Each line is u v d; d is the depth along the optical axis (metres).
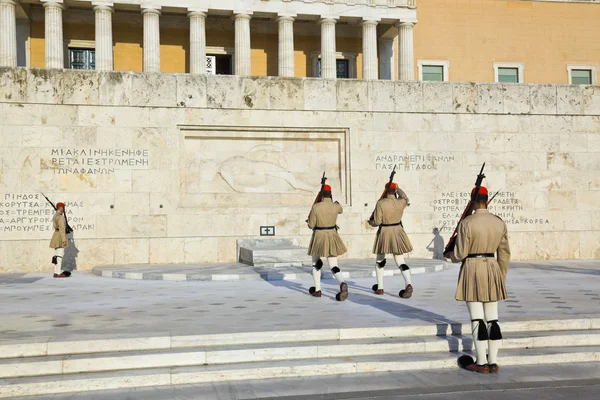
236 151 22.25
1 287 15.66
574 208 23.88
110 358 7.96
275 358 8.41
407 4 44.72
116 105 20.98
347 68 48.41
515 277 17.28
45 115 20.47
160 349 8.48
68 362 7.85
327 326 9.36
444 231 23.02
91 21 43.84
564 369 8.25
